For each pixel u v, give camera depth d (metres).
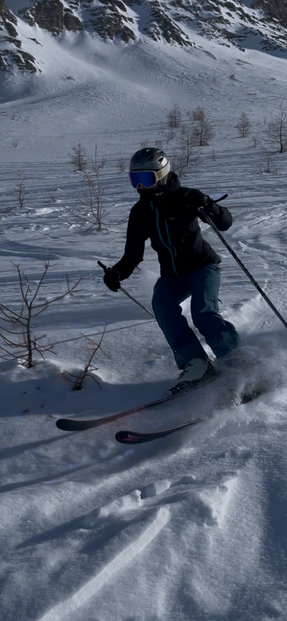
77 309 4.73
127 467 2.43
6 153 42.41
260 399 2.91
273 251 6.86
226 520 2.02
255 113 68.31
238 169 22.23
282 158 27.22
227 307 4.39
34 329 4.18
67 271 6.52
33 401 3.02
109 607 1.65
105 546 1.85
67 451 2.57
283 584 1.73
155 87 96.75
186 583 1.74
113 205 13.31
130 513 2.05
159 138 50.62
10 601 1.66
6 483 2.34
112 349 3.67
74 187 19.06
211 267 3.24
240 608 1.65
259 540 1.93
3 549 1.92
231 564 1.82
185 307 4.48
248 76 101.56
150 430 2.74
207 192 14.66
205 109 73.69
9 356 3.59
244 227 8.80
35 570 1.78
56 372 3.28
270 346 3.50
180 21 148.50
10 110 77.81
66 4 142.12
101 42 129.38
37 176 25.19
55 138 53.78
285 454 2.39
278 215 9.97
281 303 4.55
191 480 2.26
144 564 1.81
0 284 5.98
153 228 3.12
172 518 2.01
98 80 104.94
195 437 2.64
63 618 1.61
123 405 2.98
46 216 12.26
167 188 3.06
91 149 43.91
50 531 2.02
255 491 2.18
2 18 128.38
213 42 135.75
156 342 3.77
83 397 3.05
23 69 108.88
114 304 4.85
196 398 2.91
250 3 170.88
